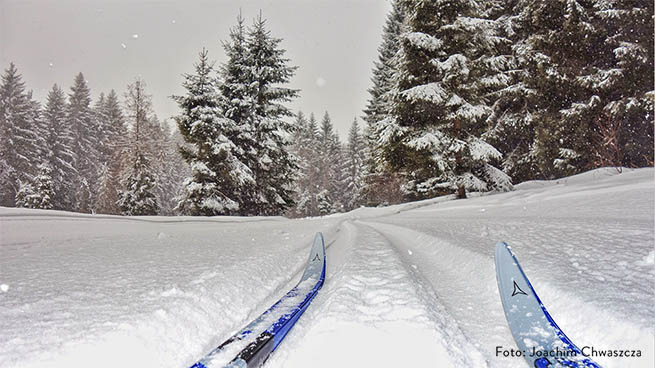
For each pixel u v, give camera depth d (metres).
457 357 1.67
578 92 15.78
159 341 1.86
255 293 2.87
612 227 3.85
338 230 7.61
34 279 2.76
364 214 16.80
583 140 15.70
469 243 3.99
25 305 2.12
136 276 2.88
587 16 14.95
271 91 22.34
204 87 19.00
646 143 15.24
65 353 1.60
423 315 2.03
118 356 1.67
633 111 13.81
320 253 4.12
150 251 4.24
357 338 1.81
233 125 20.67
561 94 16.38
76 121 39.34
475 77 14.96
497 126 18.55
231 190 20.61
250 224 10.15
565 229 4.12
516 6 18.86
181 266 3.30
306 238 5.80
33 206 26.03
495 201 11.91
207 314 2.27
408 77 15.20
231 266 3.31
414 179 22.91
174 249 4.43
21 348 1.60
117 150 31.80
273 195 22.86
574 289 2.15
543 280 2.41
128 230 7.20
